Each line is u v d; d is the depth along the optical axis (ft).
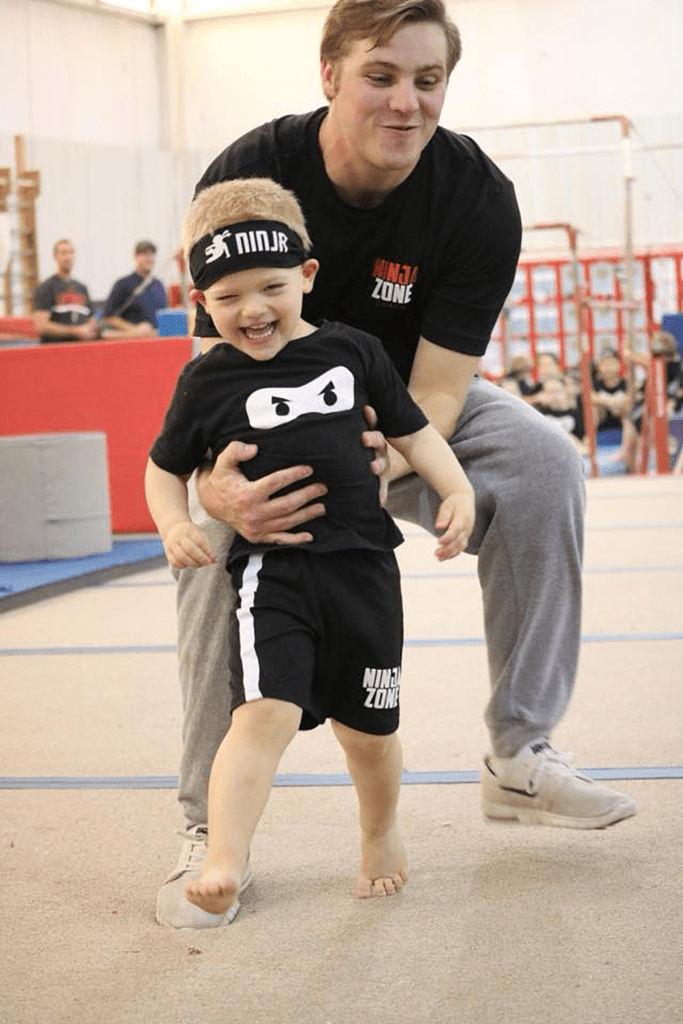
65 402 22.53
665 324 37.37
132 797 8.27
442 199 6.91
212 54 48.78
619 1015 4.99
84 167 43.73
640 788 7.91
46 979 5.59
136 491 22.63
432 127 6.47
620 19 45.44
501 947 5.73
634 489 26.91
